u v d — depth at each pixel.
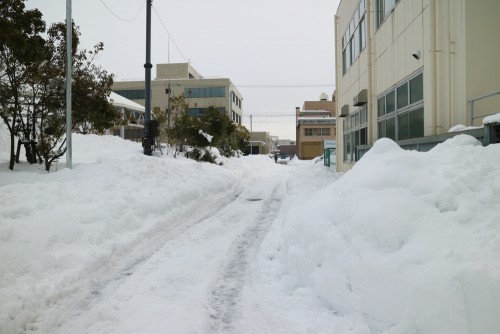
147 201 8.20
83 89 11.60
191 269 5.36
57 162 12.11
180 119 23.92
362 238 3.71
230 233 7.54
